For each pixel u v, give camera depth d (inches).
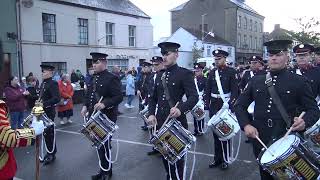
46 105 257.0
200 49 1614.2
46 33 845.2
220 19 1953.7
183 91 185.3
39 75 821.9
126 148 308.3
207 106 271.0
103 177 226.7
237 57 1948.8
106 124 212.2
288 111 138.9
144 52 1139.9
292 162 125.5
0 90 118.3
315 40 1109.1
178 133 169.8
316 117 134.9
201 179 226.1
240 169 245.4
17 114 366.9
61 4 870.4
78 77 796.0
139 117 492.4
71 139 349.4
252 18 2135.8
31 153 293.9
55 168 254.4
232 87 255.9
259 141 139.4
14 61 757.9
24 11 782.5
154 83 194.5
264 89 144.3
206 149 301.9
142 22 1125.7
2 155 117.4
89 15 949.2
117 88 224.4
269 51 143.5
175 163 179.0
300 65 239.9
